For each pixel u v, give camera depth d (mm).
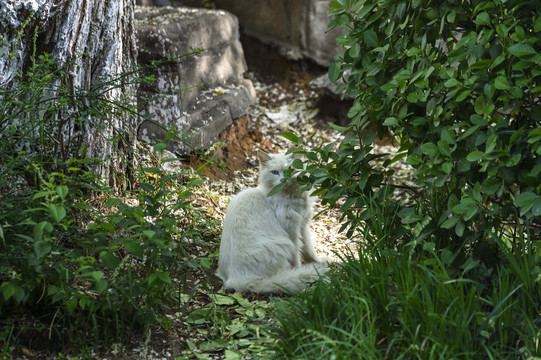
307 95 8250
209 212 5125
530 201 3002
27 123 3658
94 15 4402
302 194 4402
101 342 3307
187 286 4070
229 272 4188
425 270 3205
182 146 5887
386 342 3125
